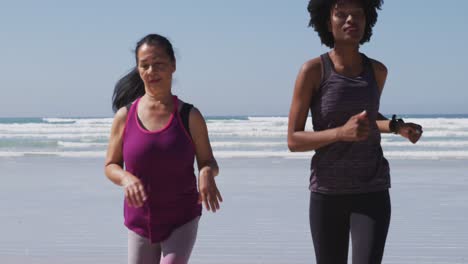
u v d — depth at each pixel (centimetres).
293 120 333
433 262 573
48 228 752
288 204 909
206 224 764
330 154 328
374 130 328
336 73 327
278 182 1168
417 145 2175
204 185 315
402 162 1531
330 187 329
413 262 574
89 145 2430
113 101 374
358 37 327
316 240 340
